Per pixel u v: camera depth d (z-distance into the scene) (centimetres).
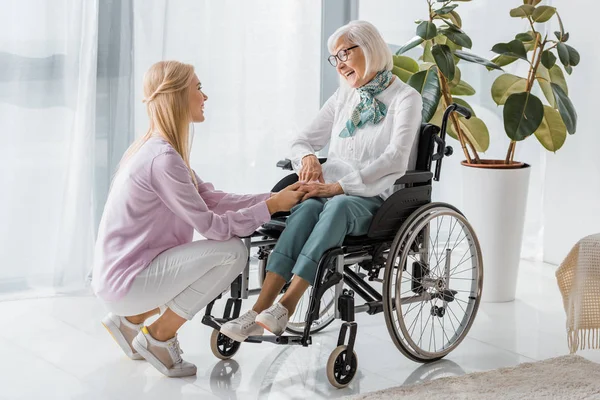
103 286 253
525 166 357
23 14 323
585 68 390
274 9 372
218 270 255
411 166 290
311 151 298
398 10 407
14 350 285
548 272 405
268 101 377
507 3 424
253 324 249
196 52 356
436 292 287
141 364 275
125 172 254
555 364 276
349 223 260
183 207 249
